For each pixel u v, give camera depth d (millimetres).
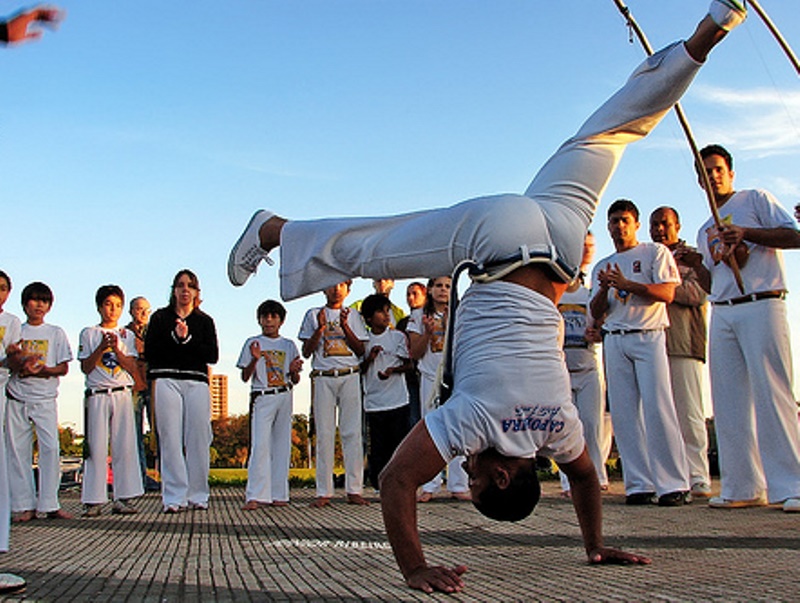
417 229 3404
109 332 7355
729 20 3141
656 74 3312
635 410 6969
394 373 8219
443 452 3078
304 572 3641
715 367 6523
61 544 4977
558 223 3252
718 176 6496
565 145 3461
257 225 3863
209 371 7578
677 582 3127
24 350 6914
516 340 3109
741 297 6305
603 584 3113
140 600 3002
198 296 7508
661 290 6727
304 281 3676
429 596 2943
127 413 7289
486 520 5871
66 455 15406
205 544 4840
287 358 7789
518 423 3074
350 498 7711
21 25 3146
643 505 6738
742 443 6402
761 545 4312
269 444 7555
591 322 7387
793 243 6102
